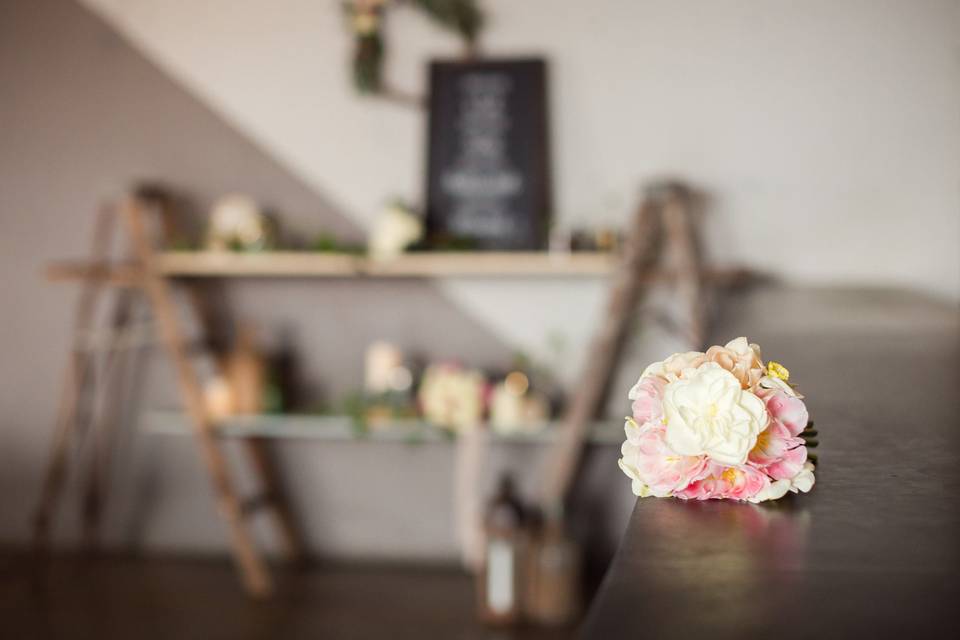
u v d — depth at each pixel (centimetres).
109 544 516
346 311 505
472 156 493
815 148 479
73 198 513
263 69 503
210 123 506
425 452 502
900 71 473
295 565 502
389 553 505
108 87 510
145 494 515
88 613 450
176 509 514
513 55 492
